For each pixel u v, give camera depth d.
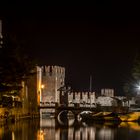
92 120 124.44
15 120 113.62
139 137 74.69
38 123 110.19
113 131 85.94
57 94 172.38
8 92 103.81
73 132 84.00
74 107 146.75
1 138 69.19
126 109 134.38
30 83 142.38
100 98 164.62
